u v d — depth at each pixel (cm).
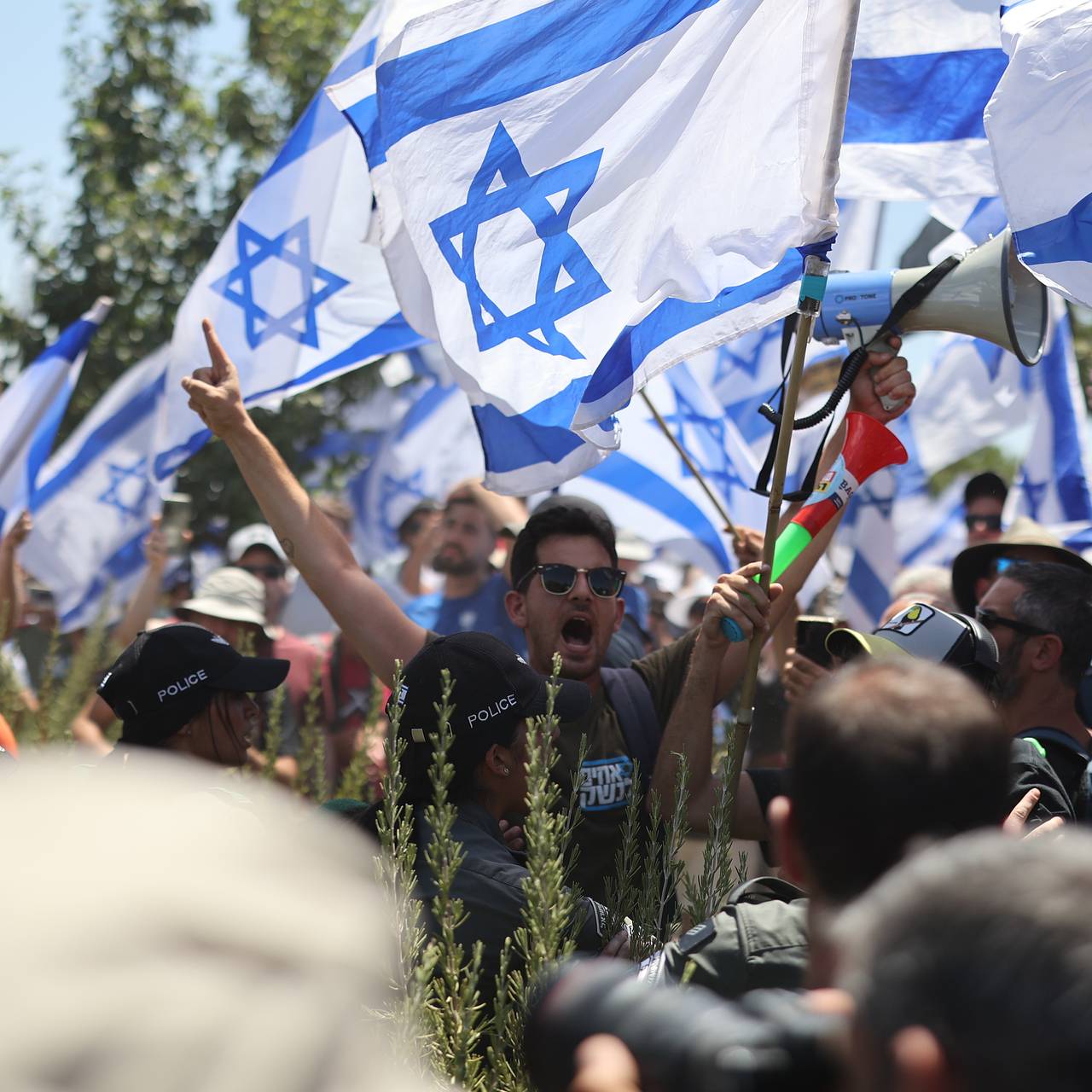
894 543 582
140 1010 49
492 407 313
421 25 299
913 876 85
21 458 555
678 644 331
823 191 263
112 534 676
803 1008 105
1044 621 303
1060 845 84
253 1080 50
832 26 262
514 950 226
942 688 145
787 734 151
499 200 295
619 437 294
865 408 302
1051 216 264
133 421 673
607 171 286
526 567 331
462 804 244
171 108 1275
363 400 1089
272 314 407
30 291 1207
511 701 246
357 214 408
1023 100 267
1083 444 526
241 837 55
